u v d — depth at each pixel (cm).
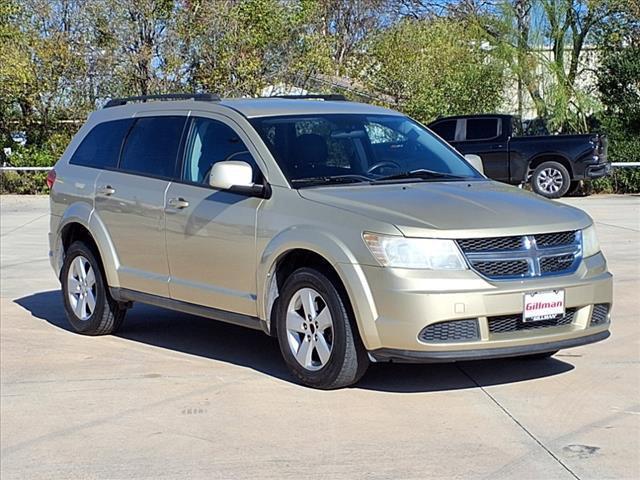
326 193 665
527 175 2159
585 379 673
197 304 744
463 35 2703
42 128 2722
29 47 2630
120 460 534
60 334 864
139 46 2695
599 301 648
